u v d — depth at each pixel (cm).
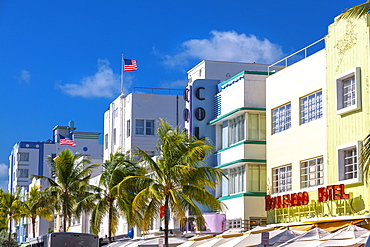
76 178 5909
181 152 3591
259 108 3997
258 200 3897
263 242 2461
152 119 6594
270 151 3741
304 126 3419
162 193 3609
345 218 2894
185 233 4622
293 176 3491
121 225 6419
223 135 4338
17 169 13425
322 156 3253
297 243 2472
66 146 12925
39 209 8006
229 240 3097
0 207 8944
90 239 4006
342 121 3027
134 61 6706
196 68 5947
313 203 3195
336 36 3092
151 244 3944
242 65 5778
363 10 2092
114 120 7144
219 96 4456
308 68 3409
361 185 2867
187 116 4562
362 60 2902
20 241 11681
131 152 6462
